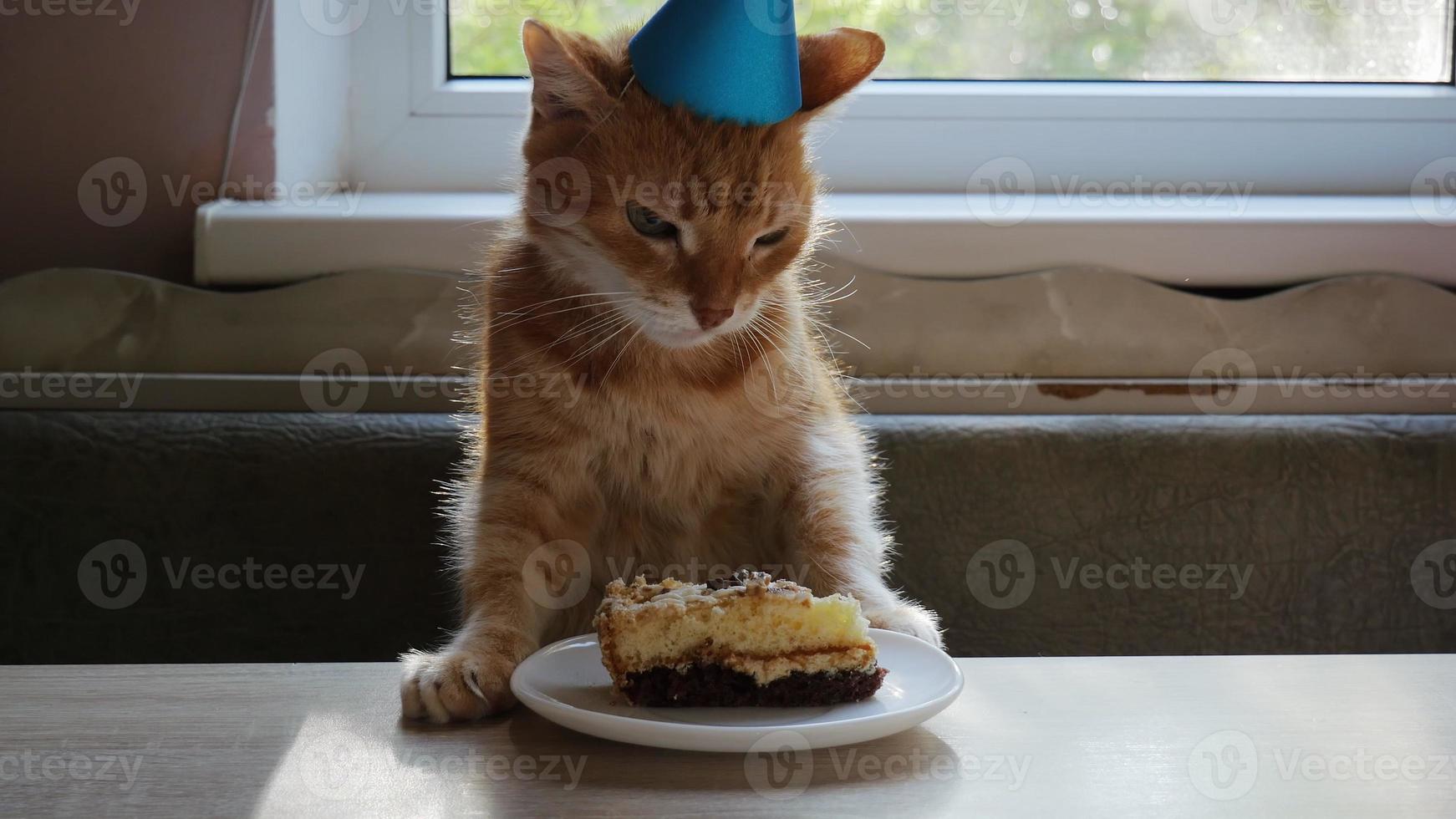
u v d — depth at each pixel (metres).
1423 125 1.45
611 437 1.04
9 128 1.29
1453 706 0.89
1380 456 1.22
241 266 1.28
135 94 1.29
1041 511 1.21
